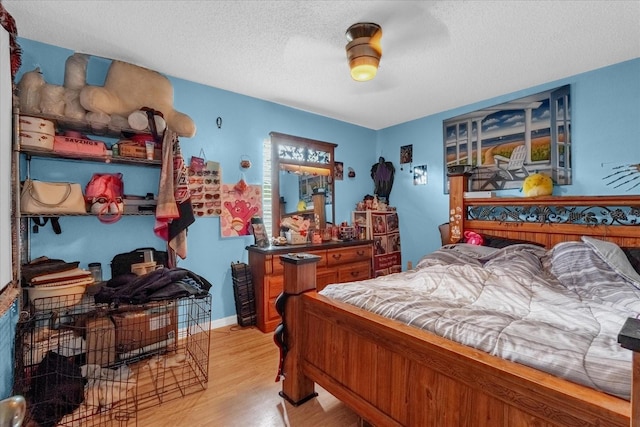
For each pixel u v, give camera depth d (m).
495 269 2.07
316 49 2.28
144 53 2.35
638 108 2.38
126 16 1.90
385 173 4.28
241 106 3.15
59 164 2.22
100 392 1.84
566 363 0.92
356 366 1.48
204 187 2.91
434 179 3.78
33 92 1.90
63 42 2.19
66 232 2.27
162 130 2.34
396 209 4.21
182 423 1.62
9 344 1.57
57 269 1.97
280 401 1.82
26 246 2.07
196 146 2.87
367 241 3.67
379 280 2.13
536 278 2.00
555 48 2.26
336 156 4.03
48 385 1.65
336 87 2.98
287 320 1.86
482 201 2.98
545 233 2.63
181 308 2.74
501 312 1.45
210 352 2.44
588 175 2.61
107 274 2.42
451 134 3.59
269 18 1.92
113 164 2.44
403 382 1.26
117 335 2.10
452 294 1.77
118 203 2.22
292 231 3.35
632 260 2.06
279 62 2.48
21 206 1.85
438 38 2.12
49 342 1.81
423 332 1.26
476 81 2.82
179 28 2.03
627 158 2.43
